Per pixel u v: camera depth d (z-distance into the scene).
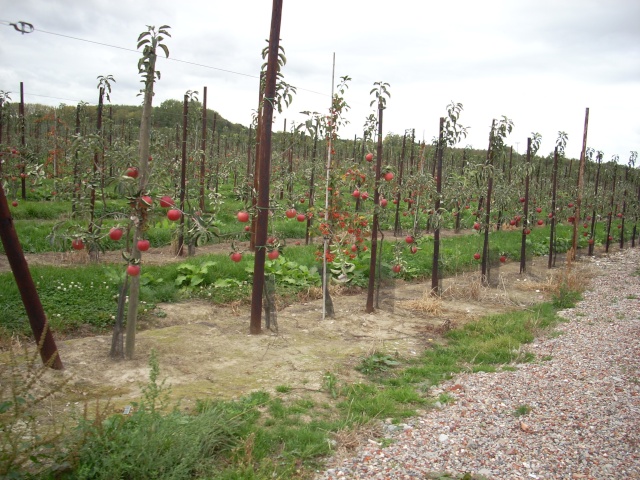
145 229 5.22
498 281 10.88
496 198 12.19
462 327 7.44
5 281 7.30
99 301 7.12
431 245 14.18
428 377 5.45
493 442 3.95
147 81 5.11
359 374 5.47
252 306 6.60
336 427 4.09
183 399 4.49
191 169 13.07
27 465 3.19
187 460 3.26
